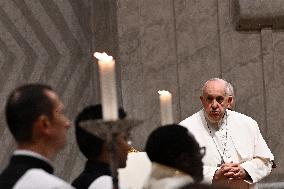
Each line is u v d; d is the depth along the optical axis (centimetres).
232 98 1007
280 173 1280
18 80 1284
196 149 547
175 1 1280
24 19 1294
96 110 564
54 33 1307
